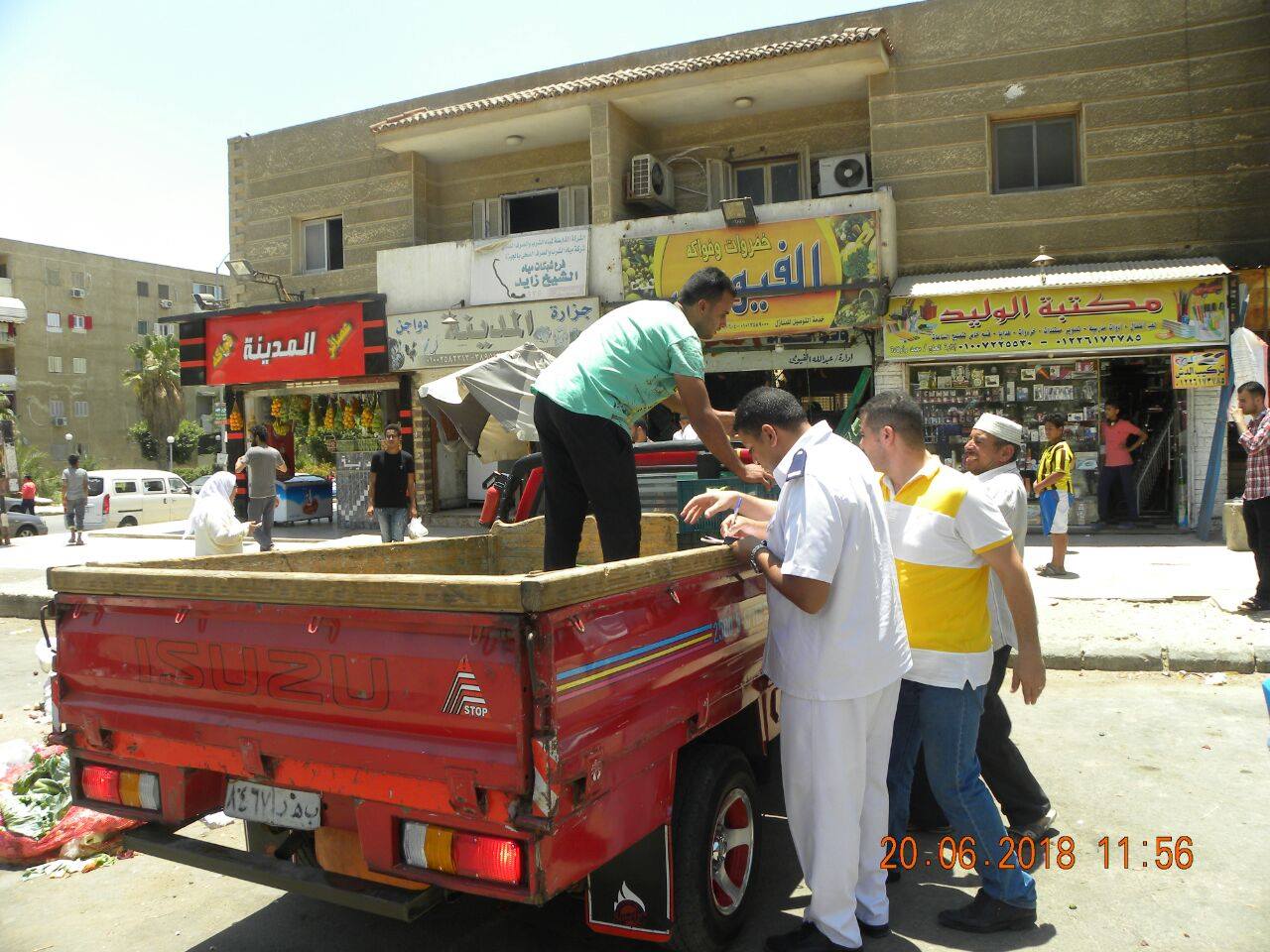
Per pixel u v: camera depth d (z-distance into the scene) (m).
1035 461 13.10
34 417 51.50
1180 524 12.66
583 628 2.35
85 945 3.33
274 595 2.61
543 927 3.39
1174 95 12.32
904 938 3.21
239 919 3.51
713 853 3.06
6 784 4.45
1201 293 11.67
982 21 13.00
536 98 14.64
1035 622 3.11
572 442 3.56
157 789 2.96
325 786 2.57
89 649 3.06
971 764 3.21
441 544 4.76
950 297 12.52
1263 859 3.70
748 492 4.82
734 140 15.17
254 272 17.14
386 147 16.34
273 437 18.41
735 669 3.27
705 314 3.80
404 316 15.41
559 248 14.43
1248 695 5.96
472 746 2.29
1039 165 13.18
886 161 13.44
